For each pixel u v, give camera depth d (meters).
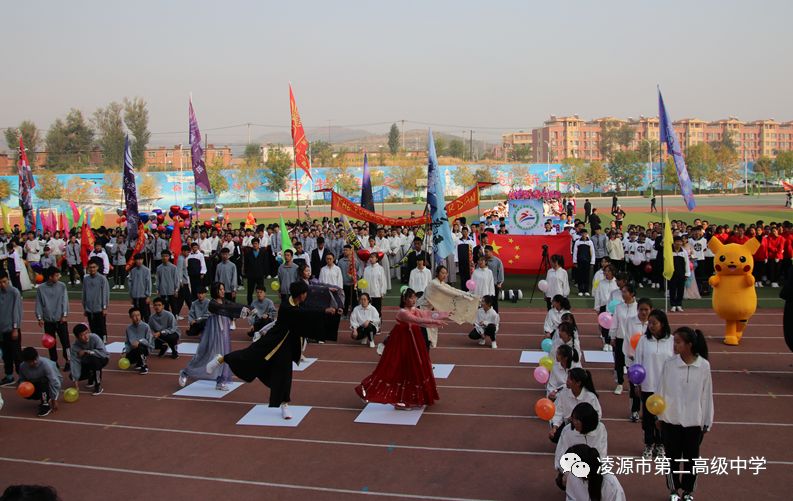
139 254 19.08
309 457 8.82
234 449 9.16
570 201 36.75
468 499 7.53
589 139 155.50
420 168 78.00
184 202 74.81
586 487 6.34
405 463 8.55
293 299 10.34
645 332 8.62
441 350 14.34
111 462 8.84
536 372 9.71
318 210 67.06
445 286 11.47
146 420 10.45
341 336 15.92
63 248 26.58
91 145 104.06
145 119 97.50
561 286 15.71
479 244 20.34
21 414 10.91
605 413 10.09
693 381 7.10
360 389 10.70
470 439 9.31
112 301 21.12
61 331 13.57
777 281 20.89
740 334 14.09
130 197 18.78
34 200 67.62
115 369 13.52
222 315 12.05
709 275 20.20
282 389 10.27
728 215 46.34
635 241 21.66
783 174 93.56
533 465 8.41
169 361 14.05
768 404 10.38
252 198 78.19
